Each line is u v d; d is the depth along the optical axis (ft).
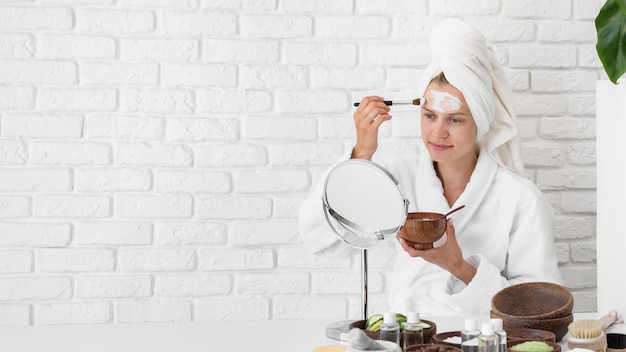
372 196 5.90
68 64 8.65
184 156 8.81
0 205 8.60
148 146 8.77
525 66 9.18
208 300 8.91
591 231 9.27
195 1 8.78
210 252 8.89
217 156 8.86
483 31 9.11
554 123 9.23
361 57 8.96
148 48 8.74
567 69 9.23
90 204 8.72
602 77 9.25
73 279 8.73
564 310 5.79
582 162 9.26
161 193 8.80
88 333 6.14
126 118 8.74
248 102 8.87
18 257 8.63
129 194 8.77
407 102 8.16
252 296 8.95
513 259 8.11
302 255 8.98
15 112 8.60
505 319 5.80
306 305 9.00
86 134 8.70
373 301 9.09
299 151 8.93
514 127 8.32
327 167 8.96
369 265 9.07
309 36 8.91
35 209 8.66
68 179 8.68
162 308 8.85
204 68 8.81
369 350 5.04
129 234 8.78
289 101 8.91
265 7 8.86
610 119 6.55
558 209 9.25
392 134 9.04
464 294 7.43
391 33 8.98
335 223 6.01
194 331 6.23
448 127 8.05
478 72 8.00
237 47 8.84
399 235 7.00
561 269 9.27
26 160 8.64
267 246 8.95
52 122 8.64
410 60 9.00
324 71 8.93
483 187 8.17
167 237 8.84
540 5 9.16
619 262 6.49
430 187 8.25
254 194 8.92
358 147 8.20
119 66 8.71
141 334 6.13
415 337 5.42
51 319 8.71
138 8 8.71
